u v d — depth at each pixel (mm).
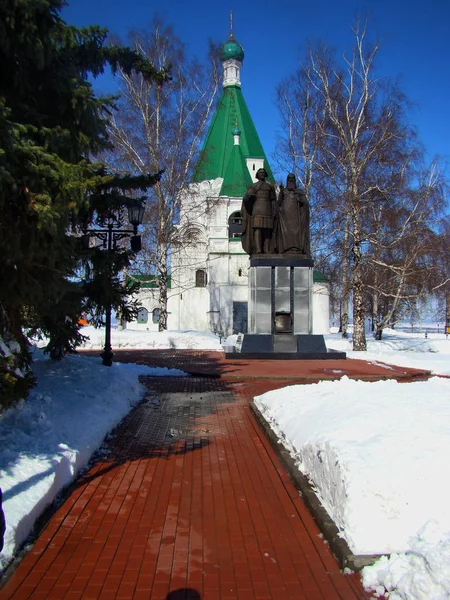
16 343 6805
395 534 4113
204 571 4117
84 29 7629
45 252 6199
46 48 6211
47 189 5945
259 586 3891
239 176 43188
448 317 45875
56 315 9188
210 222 43594
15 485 5074
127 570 4133
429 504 4176
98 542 4602
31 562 4230
